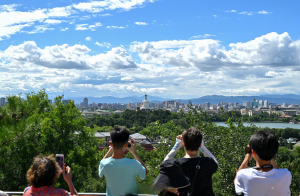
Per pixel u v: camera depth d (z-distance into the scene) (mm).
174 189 2598
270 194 2508
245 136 9742
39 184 2555
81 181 19328
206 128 10094
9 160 15898
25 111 5707
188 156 2941
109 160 2986
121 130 2982
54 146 19016
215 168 2855
